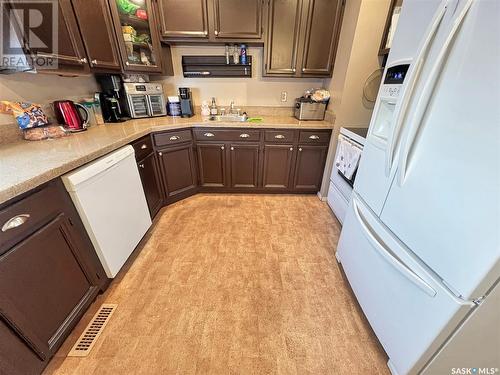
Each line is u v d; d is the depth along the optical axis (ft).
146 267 5.42
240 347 3.82
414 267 2.88
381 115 3.85
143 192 5.93
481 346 2.70
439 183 2.52
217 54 8.29
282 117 8.95
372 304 3.89
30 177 2.97
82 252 3.98
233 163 8.29
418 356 2.92
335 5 6.86
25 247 2.95
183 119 8.02
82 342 3.84
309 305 4.56
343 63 6.97
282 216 7.55
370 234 3.72
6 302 2.75
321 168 8.39
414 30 3.01
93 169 4.05
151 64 7.42
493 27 1.93
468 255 2.26
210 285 4.96
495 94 1.94
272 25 7.08
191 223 7.11
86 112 6.13
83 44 5.37
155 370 3.50
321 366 3.59
